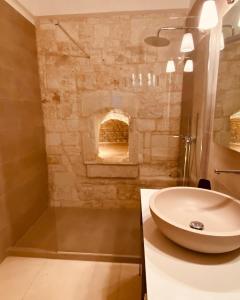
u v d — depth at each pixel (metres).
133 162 2.53
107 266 1.75
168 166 2.49
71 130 2.54
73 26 2.28
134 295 1.47
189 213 1.05
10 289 1.52
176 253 0.79
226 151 1.33
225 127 1.30
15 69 1.96
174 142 2.43
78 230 2.23
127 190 2.62
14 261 1.81
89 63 2.35
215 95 1.50
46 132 2.56
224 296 0.60
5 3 1.81
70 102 2.46
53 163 2.64
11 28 1.89
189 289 0.62
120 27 2.24
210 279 0.66
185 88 2.19
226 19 1.28
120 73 2.34
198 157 1.84
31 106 2.26
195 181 1.91
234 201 0.98
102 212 2.61
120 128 4.50
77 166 2.63
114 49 2.29
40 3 2.26
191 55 2.02
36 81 2.36
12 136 1.94
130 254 1.82
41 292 1.50
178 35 2.17
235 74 1.15
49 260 1.82
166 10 2.17
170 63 2.25
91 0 2.22
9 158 1.91
